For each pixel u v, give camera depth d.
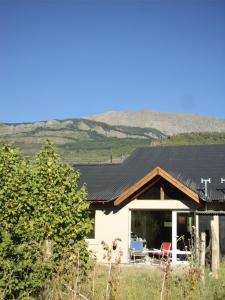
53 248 10.32
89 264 10.26
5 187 9.64
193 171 25.50
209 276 11.36
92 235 23.44
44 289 8.38
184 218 22.70
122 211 23.00
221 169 25.16
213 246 15.02
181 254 21.91
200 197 21.20
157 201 22.67
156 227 24.25
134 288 10.48
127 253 22.22
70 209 11.09
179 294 9.12
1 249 7.84
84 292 8.98
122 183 25.03
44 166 11.52
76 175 12.02
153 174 22.06
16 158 10.70
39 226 10.35
